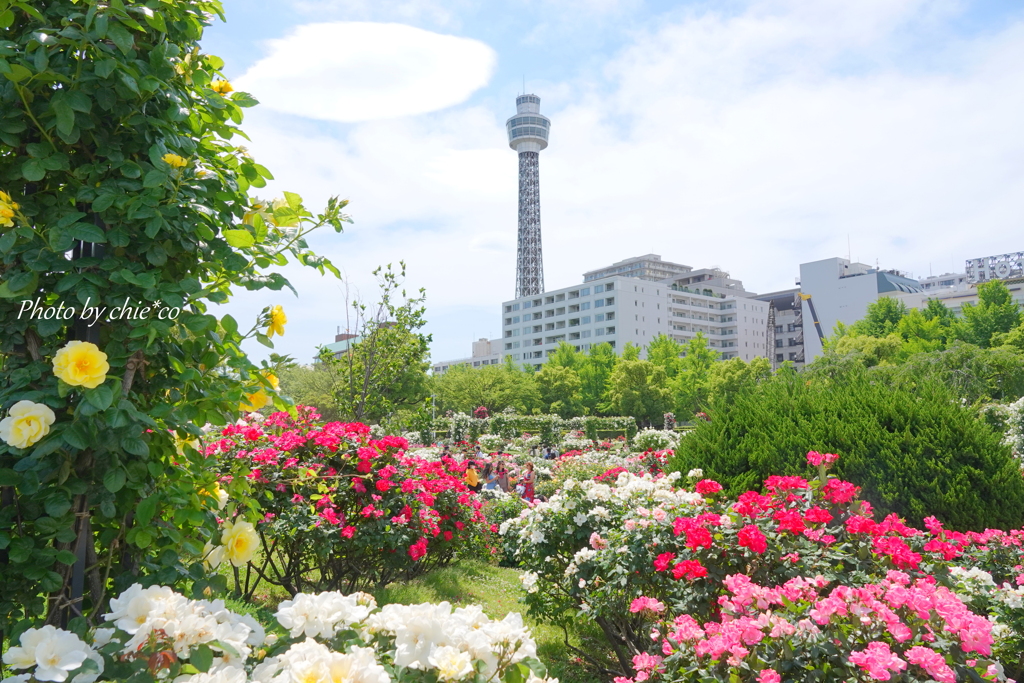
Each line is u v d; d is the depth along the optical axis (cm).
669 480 635
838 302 12244
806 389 890
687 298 13075
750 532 395
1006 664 395
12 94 211
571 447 2752
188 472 261
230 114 277
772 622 294
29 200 224
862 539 437
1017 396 2833
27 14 220
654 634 385
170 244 236
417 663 187
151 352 222
